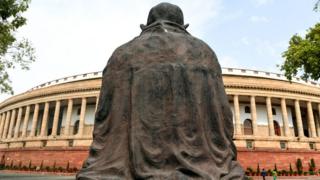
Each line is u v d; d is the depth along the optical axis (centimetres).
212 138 544
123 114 552
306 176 5450
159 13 663
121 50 607
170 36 589
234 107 6612
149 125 518
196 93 548
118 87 575
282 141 6400
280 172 5462
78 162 5941
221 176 496
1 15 2330
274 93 6806
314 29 2609
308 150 6106
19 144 7462
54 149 6275
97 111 590
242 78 6775
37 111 7669
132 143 504
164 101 536
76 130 7344
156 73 551
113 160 521
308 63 2547
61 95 7269
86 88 6956
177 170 481
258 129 7069
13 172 6012
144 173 479
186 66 559
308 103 7162
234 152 570
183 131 518
